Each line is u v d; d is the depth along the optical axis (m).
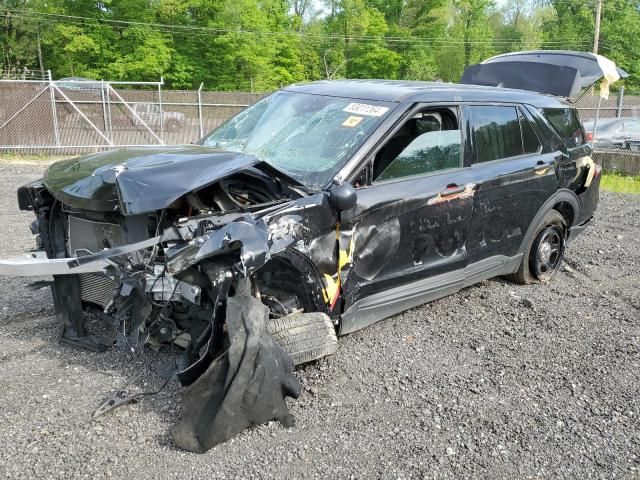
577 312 5.01
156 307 3.28
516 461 3.03
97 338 3.96
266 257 2.99
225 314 3.03
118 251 3.13
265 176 3.65
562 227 5.70
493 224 4.76
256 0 44.75
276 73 44.94
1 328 4.23
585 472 2.97
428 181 4.17
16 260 3.32
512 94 5.22
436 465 2.97
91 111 16.89
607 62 8.09
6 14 38.97
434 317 4.77
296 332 3.36
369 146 3.83
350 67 51.56
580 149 5.79
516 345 4.34
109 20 38.44
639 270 6.29
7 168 12.81
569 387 3.78
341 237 3.61
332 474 2.86
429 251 4.23
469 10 54.31
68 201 3.38
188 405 3.00
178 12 40.09
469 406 3.51
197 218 3.26
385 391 3.62
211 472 2.82
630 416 3.48
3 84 15.35
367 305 3.90
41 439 2.99
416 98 4.20
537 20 57.12
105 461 2.85
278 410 3.15
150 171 3.32
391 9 53.88
